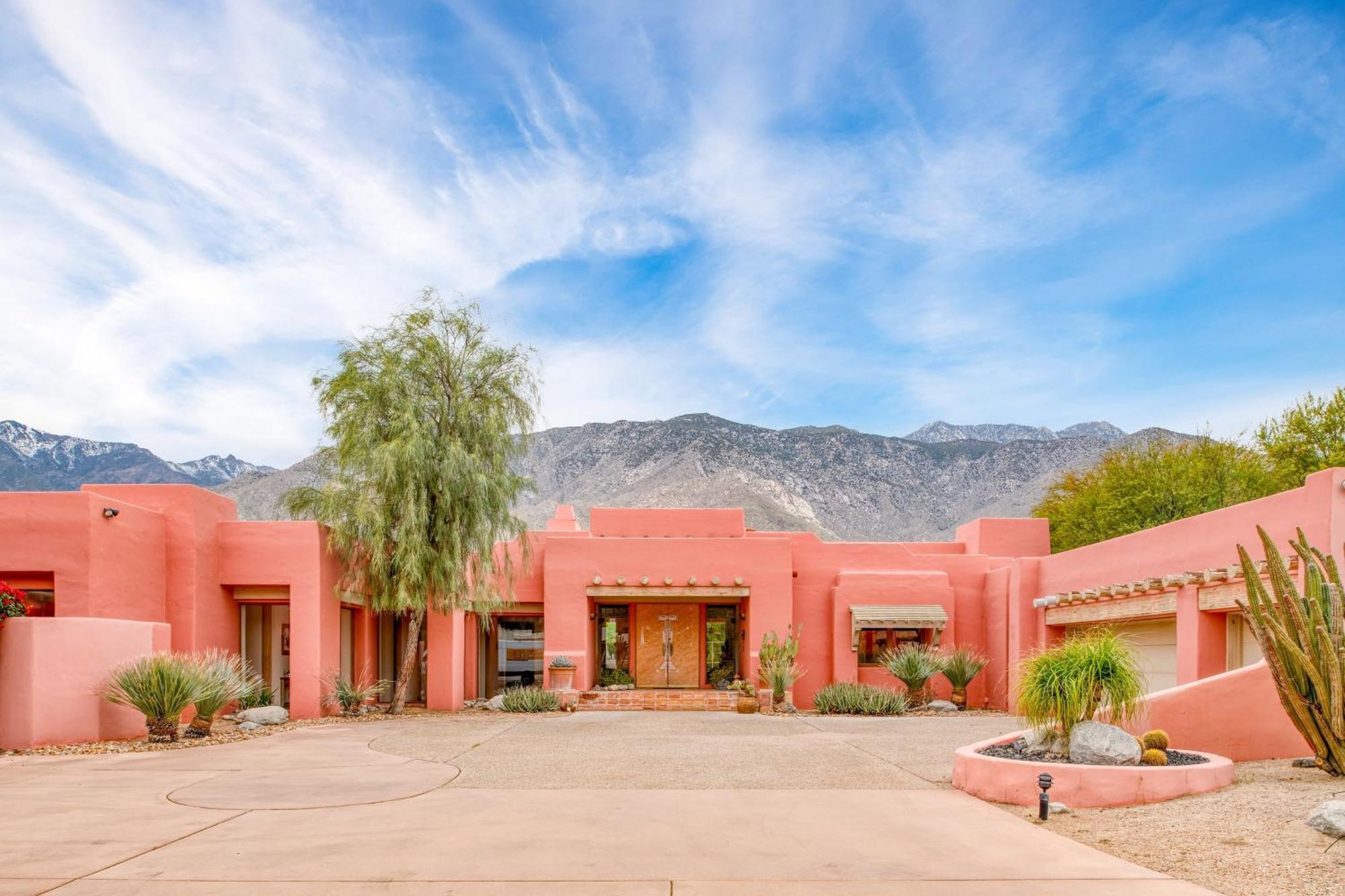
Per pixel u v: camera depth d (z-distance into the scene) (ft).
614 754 42.52
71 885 20.49
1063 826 26.58
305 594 63.26
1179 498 108.06
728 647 84.12
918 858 22.97
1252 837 23.68
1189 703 35.55
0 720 42.75
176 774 35.96
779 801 30.45
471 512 68.33
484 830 25.88
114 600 53.67
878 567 83.20
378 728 55.52
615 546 79.56
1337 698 29.53
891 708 68.85
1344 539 41.55
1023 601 73.72
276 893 19.98
